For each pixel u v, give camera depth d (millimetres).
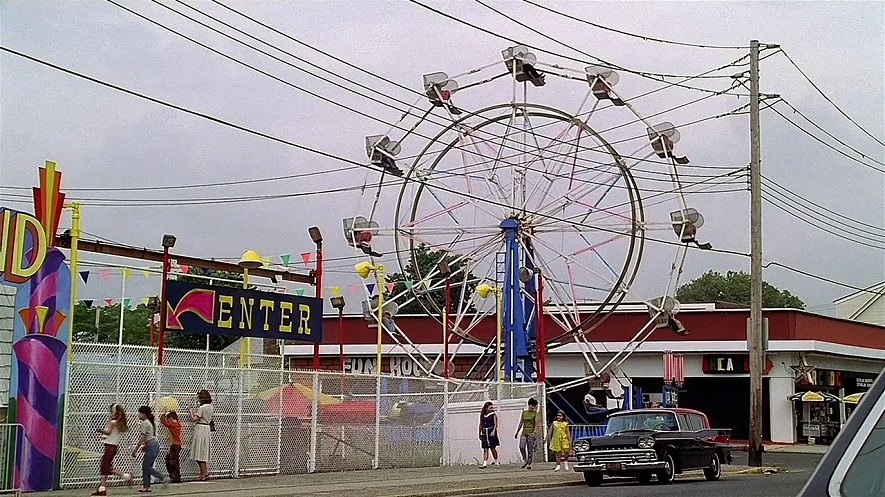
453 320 42938
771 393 46125
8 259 17500
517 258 34312
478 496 20094
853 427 3457
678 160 34094
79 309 63219
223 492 18484
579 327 34531
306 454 23625
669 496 18969
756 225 30391
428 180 35219
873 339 51938
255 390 22859
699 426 24703
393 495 18688
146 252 22453
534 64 34812
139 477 19719
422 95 34938
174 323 21594
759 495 19047
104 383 19359
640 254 34156
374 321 36531
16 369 17891
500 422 29125
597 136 34062
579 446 23016
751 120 30953
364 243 35344
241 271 24688
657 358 48125
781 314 45969
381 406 25922
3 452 17359
